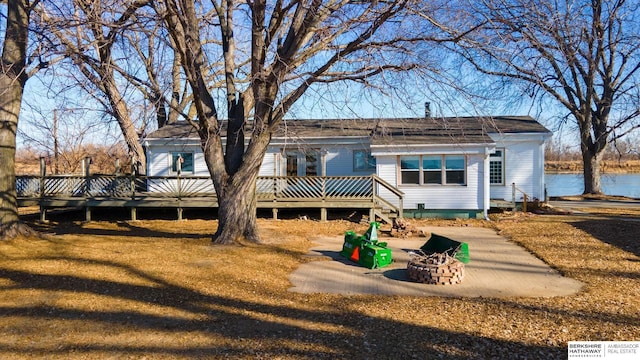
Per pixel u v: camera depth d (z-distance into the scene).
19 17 10.41
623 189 38.28
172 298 6.66
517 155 19.83
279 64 9.58
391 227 14.43
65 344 4.98
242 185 10.84
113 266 8.30
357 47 9.27
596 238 11.90
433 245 10.44
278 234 12.83
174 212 18.47
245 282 7.67
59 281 7.30
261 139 10.48
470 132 17.83
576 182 45.97
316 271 8.73
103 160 23.25
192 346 4.91
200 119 10.11
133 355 4.69
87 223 16.00
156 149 19.47
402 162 17.17
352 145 19.00
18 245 9.94
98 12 9.18
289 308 6.32
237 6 12.02
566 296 6.86
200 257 9.31
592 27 16.59
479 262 9.48
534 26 9.20
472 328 5.42
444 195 16.92
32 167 33.66
